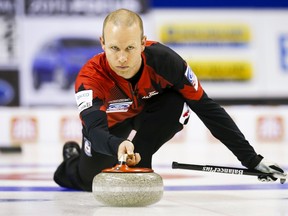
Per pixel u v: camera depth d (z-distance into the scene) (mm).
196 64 37094
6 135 35688
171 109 11984
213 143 36562
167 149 31391
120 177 9750
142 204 9875
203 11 37125
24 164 22844
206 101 11805
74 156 13922
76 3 35938
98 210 9859
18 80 35656
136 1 36469
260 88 37688
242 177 16812
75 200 11531
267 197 11938
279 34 37906
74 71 35969
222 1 37312
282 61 37906
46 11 35781
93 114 10297
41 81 35844
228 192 12914
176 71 11367
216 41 37250
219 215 9398
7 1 35469
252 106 37688
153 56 11227
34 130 35938
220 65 37312
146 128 12008
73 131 36312
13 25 35500
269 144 35312
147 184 9758
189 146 33844
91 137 10117
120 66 10023
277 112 37781
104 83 11086
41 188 14094
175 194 12586
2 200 11617
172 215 9336
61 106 36188
